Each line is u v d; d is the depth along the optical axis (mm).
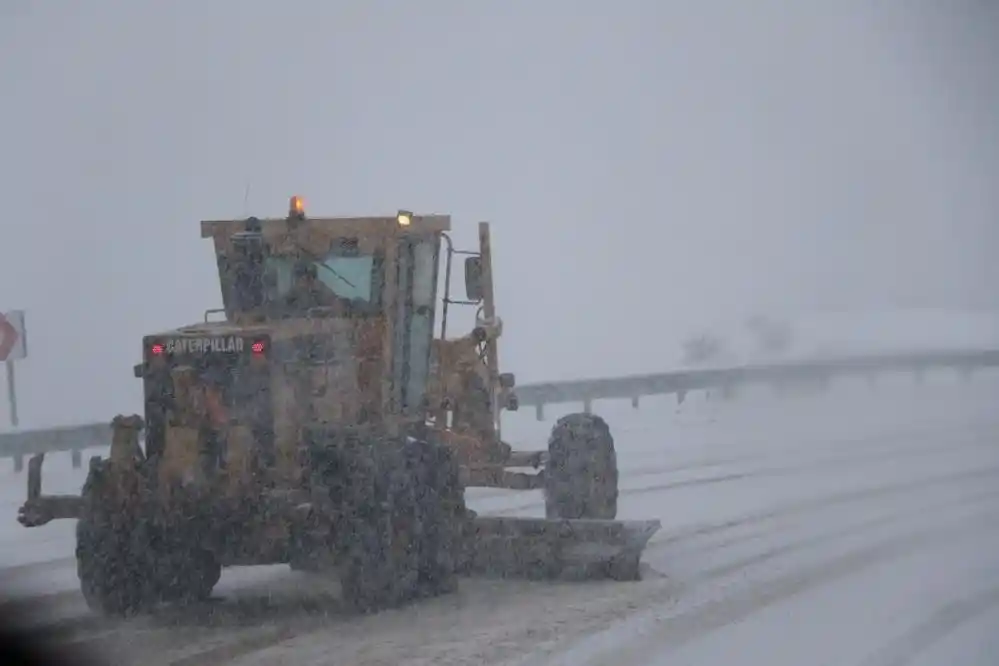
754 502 48094
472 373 39844
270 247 34531
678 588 33656
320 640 28406
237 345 31078
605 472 39906
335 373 33000
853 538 40500
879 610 30938
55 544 41938
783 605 31531
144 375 31641
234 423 30797
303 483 30594
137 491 30641
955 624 29469
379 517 30984
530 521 34938
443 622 30109
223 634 29094
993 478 53531
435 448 33969
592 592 33375
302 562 30906
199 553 30688
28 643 28297
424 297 36219
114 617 30906
